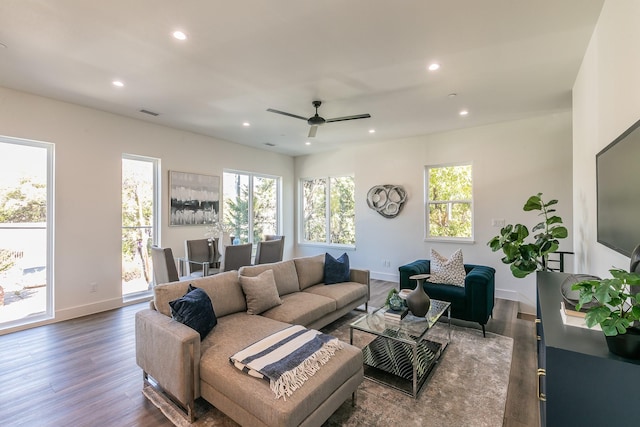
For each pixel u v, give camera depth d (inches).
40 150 142.1
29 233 139.3
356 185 243.6
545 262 123.2
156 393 85.5
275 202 276.4
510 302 171.6
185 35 90.2
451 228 201.5
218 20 82.9
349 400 83.1
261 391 62.4
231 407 66.7
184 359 71.3
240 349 78.5
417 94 135.1
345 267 155.2
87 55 101.8
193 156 203.8
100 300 157.5
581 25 85.2
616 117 71.0
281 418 57.2
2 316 132.7
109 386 89.2
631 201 56.2
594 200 94.2
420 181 209.8
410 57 103.0
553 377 43.6
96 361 104.1
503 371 98.0
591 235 98.7
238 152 235.6
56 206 143.0
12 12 78.7
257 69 111.9
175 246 192.2
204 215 209.6
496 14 80.3
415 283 145.2
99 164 157.9
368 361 97.9
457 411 78.4
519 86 126.3
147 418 75.6
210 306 91.4
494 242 127.4
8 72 114.2
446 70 112.4
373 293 192.4
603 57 80.1
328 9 78.1
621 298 39.8
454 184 200.2
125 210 172.4
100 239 157.9
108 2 75.1
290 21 83.4
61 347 114.9
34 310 139.9
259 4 76.1
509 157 176.2
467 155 190.5
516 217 174.4
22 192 137.6
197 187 205.5
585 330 50.8
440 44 95.0
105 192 160.1
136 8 77.6
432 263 154.0
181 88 129.6
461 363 103.2
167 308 90.6
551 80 120.5
